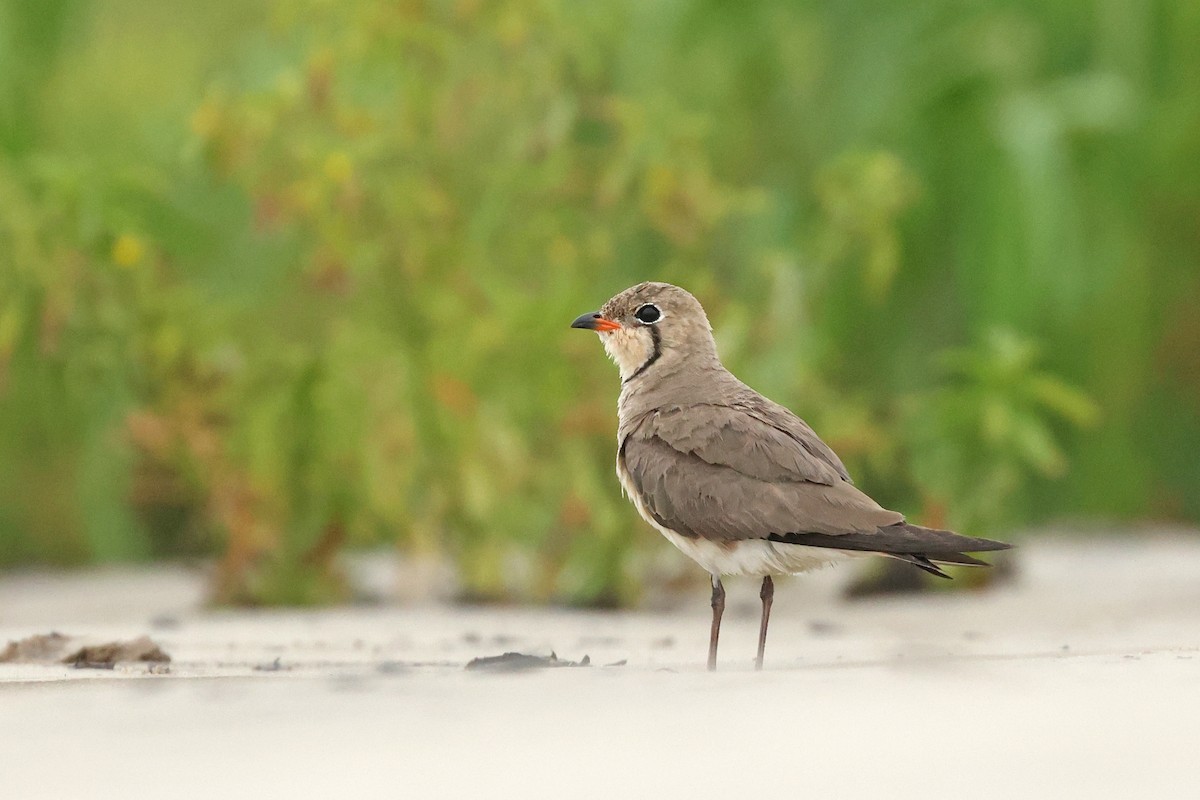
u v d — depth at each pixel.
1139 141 18.16
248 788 5.05
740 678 6.97
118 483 16.39
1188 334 19.06
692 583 14.57
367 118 14.45
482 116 15.10
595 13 15.48
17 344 14.48
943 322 17.88
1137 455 18.91
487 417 14.21
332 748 5.58
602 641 10.66
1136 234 18.47
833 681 6.82
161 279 14.93
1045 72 18.31
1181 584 13.80
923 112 17.84
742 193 16.48
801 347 14.71
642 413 9.84
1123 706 6.09
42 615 13.50
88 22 19.20
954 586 14.20
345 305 14.77
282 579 14.32
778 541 8.83
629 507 14.37
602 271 14.96
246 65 17.36
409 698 6.49
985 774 5.03
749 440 9.17
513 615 13.11
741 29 17.78
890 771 5.09
